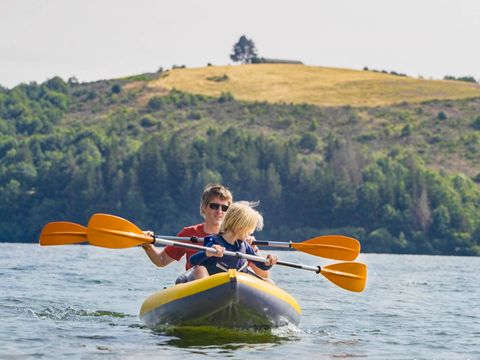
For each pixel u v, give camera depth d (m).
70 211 166.62
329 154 186.75
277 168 164.00
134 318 19.34
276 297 16.95
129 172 163.88
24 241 169.00
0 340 15.48
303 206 158.50
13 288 26.48
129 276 34.53
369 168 162.38
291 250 114.25
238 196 161.75
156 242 17.92
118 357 14.05
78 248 84.44
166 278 33.78
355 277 19.41
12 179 173.38
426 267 64.81
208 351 14.70
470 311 23.39
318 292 28.36
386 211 150.62
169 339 15.91
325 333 17.73
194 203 162.88
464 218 148.75
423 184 152.50
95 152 190.25
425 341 16.98
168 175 166.00
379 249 146.75
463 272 54.44
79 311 20.42
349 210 154.50
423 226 148.25
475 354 15.51
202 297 16.41
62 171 171.88
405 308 23.75
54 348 14.79
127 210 161.62
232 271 16.42
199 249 17.34
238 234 17.34
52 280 30.72
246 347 15.23
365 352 15.35
